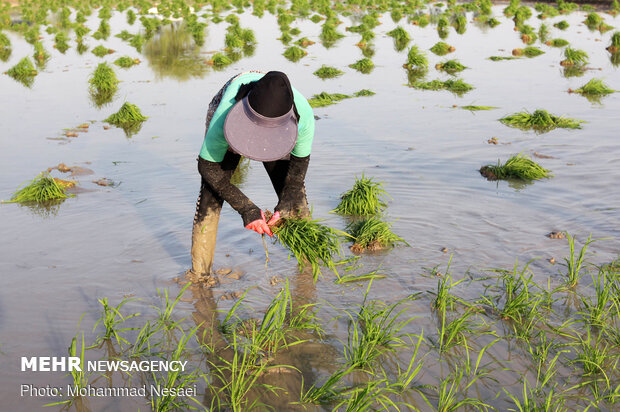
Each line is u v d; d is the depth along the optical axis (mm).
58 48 25594
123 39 27922
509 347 4996
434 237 7020
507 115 12984
